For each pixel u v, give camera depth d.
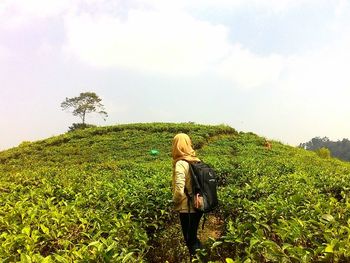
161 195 3.44
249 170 5.47
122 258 1.81
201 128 15.04
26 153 14.36
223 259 2.38
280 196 3.00
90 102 38.62
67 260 1.74
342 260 1.56
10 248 1.97
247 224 2.19
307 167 6.32
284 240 1.89
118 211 2.91
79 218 2.44
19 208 2.74
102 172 6.41
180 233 3.22
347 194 3.38
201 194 2.73
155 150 12.44
